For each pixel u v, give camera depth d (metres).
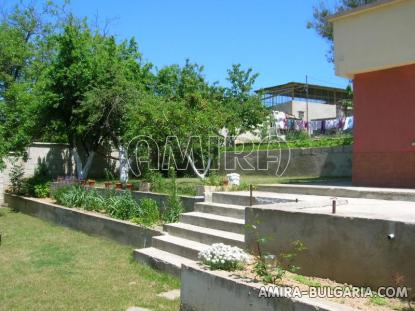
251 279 4.74
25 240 10.39
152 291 6.38
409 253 4.31
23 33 24.67
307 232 5.25
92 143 17.64
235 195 8.71
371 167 10.10
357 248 4.74
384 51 9.64
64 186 14.18
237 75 24.34
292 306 4.13
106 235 10.30
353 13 10.09
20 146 15.80
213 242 7.35
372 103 10.12
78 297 6.19
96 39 17.05
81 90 15.72
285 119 24.80
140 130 12.99
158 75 21.02
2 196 17.27
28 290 6.56
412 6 9.15
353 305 4.18
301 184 10.44
